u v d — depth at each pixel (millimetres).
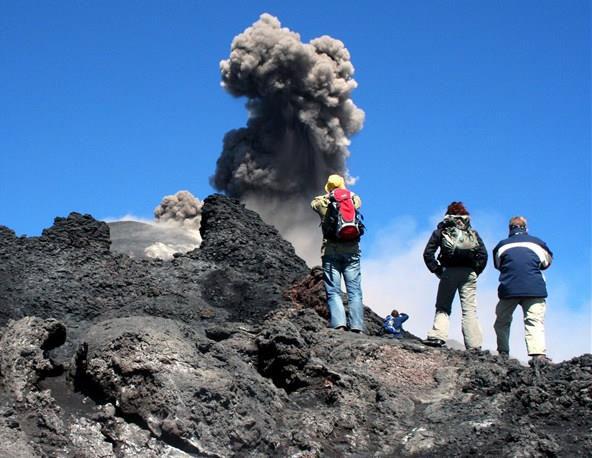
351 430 9461
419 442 9266
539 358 10859
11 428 8312
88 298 14141
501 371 10703
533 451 8672
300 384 10156
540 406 9609
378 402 10039
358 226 12867
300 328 12289
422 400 10305
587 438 8953
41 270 14688
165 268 15758
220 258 16312
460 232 12430
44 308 13656
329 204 12953
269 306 14844
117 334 9266
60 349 10555
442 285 12477
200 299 14883
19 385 8922
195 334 9867
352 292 12875
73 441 8422
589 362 10602
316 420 9352
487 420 9492
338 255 12945
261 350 10367
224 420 8742
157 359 9031
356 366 10883
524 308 11812
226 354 9727
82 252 15523
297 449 8812
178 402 8672
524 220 12383
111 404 8883
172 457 8375
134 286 14875
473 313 12359
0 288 13922
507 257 11922
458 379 10656
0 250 15023
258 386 9508
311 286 15102
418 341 12711
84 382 9258
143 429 8633
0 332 9781
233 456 8570
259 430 8867
